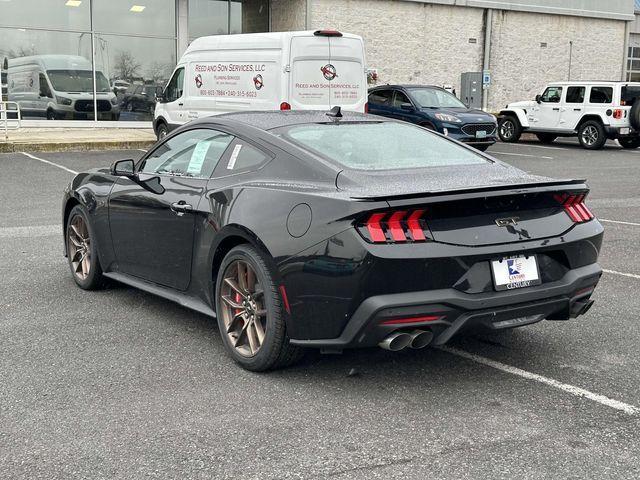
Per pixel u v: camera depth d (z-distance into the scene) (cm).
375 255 361
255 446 335
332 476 307
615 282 646
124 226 538
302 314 389
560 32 2783
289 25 2316
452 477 307
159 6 2214
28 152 1683
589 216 434
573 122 2108
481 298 380
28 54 2073
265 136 453
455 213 381
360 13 2353
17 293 593
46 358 446
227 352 457
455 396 393
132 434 346
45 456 325
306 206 390
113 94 2183
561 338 492
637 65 3144
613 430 352
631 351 466
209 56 1558
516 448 333
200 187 470
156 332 498
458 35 2558
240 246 424
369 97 1923
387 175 410
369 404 382
